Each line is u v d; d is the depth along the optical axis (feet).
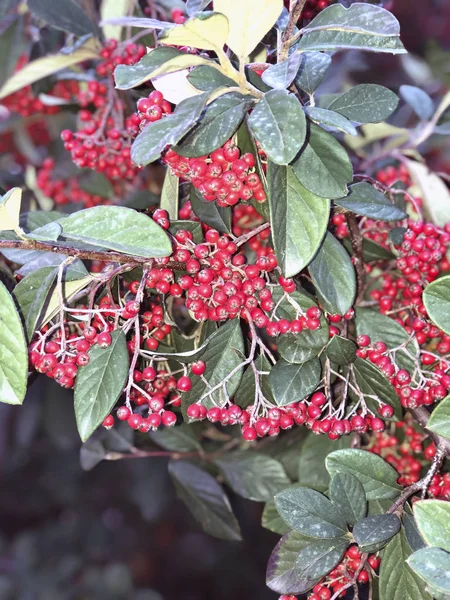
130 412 1.60
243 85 1.55
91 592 4.49
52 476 5.01
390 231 1.91
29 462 5.01
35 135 3.27
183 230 1.67
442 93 3.34
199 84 1.53
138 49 2.34
